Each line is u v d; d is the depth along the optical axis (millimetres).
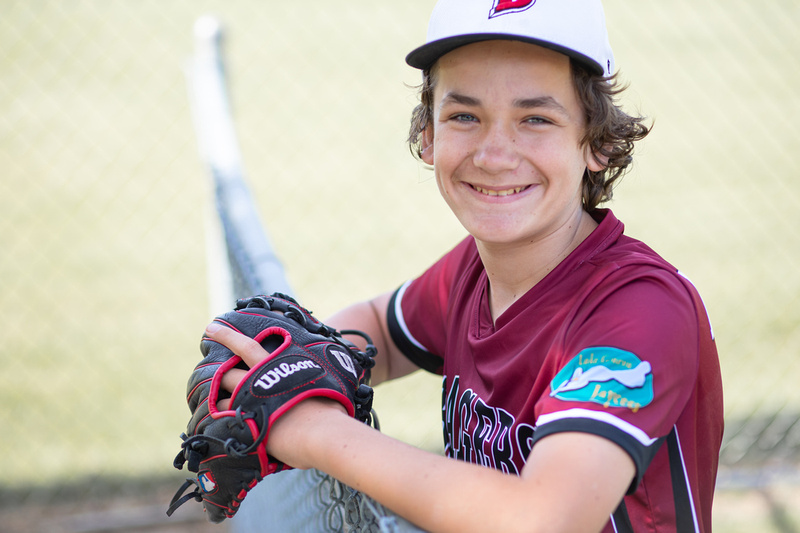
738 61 9555
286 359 918
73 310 4930
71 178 7121
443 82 1023
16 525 2961
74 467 3381
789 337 4363
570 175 1024
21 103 8711
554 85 980
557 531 746
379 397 3873
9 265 5562
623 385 829
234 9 11172
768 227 5891
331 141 7949
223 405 917
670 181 6820
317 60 9852
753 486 3039
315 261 5625
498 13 953
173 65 9633
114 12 10891
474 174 1023
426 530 790
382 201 6680
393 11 11258
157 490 3209
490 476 785
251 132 8141
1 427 3705
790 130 7840
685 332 887
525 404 992
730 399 3779
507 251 1072
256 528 1812
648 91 8867
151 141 7906
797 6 10906
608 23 10844
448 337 1259
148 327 4711
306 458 860
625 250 1009
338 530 1033
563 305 992
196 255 5719
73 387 4070
